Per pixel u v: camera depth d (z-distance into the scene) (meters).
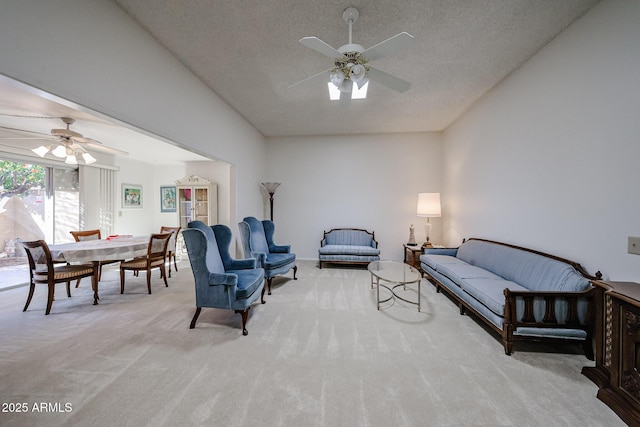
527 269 2.44
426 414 1.38
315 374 1.72
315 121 4.65
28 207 4.29
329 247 4.83
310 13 2.08
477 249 3.39
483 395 1.53
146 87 2.33
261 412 1.39
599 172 1.94
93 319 2.58
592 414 1.38
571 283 1.98
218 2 1.97
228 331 2.33
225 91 3.49
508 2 1.95
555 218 2.37
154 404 1.44
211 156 3.51
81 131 3.76
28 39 1.45
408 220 5.30
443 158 5.09
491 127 3.40
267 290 3.48
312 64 2.84
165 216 6.20
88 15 1.80
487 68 2.88
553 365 1.83
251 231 3.74
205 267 2.36
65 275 2.85
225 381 1.64
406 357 1.92
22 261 4.23
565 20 2.13
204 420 1.33
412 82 3.19
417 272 3.17
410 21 2.15
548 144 2.45
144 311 2.79
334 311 2.79
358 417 1.36
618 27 1.79
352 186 5.46
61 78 1.63
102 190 5.09
